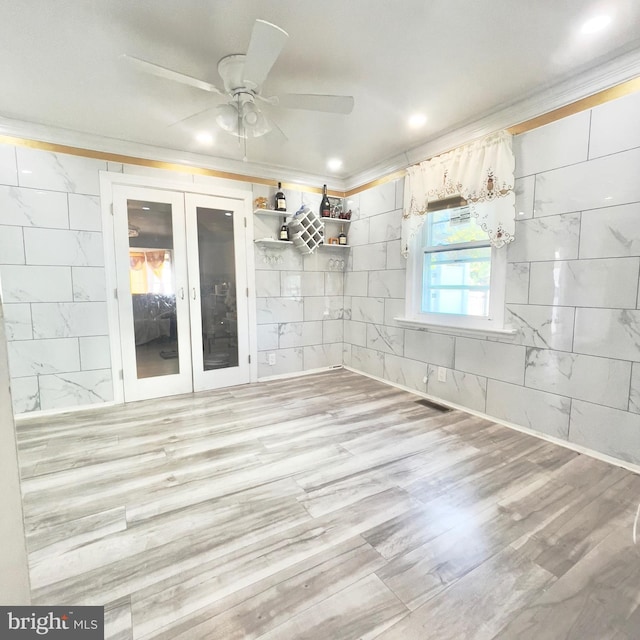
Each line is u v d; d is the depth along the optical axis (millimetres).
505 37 1754
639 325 1953
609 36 1754
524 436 2473
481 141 2590
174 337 3391
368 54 1874
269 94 2252
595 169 2074
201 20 1615
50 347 2859
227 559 1400
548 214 2307
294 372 4105
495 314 2666
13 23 1606
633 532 1537
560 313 2287
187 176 3322
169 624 1137
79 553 1430
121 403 3160
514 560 1394
